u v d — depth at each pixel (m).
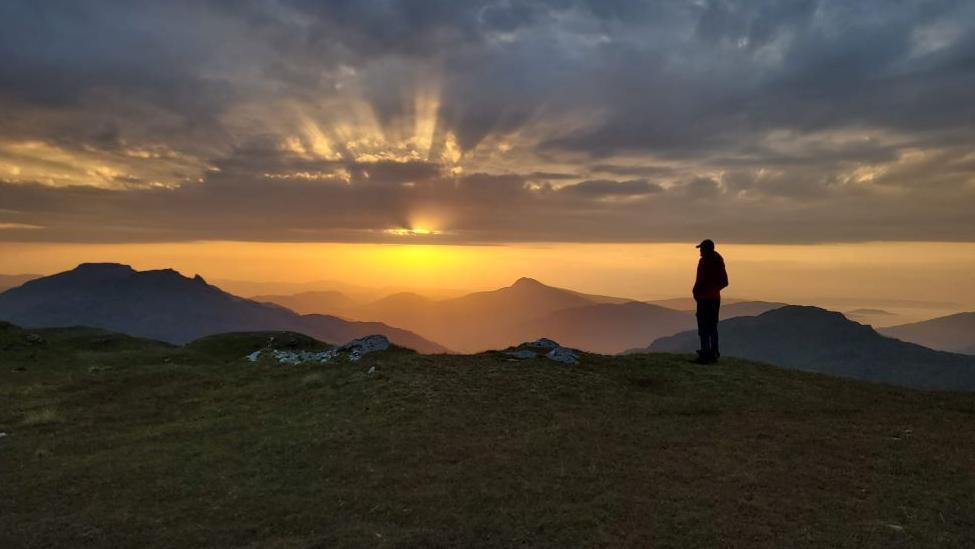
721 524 9.87
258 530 10.13
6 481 13.29
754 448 13.77
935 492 11.18
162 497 11.84
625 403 17.91
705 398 18.48
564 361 22.48
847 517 10.13
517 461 12.98
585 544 9.25
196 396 21.47
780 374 22.09
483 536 9.59
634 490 11.33
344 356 24.41
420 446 14.09
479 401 17.72
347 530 9.84
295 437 15.19
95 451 15.56
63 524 10.67
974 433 14.92
